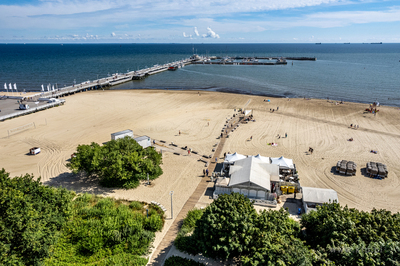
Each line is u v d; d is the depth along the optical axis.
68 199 33.53
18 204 27.08
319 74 177.62
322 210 31.17
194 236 30.22
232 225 27.92
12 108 89.62
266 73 185.12
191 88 134.88
